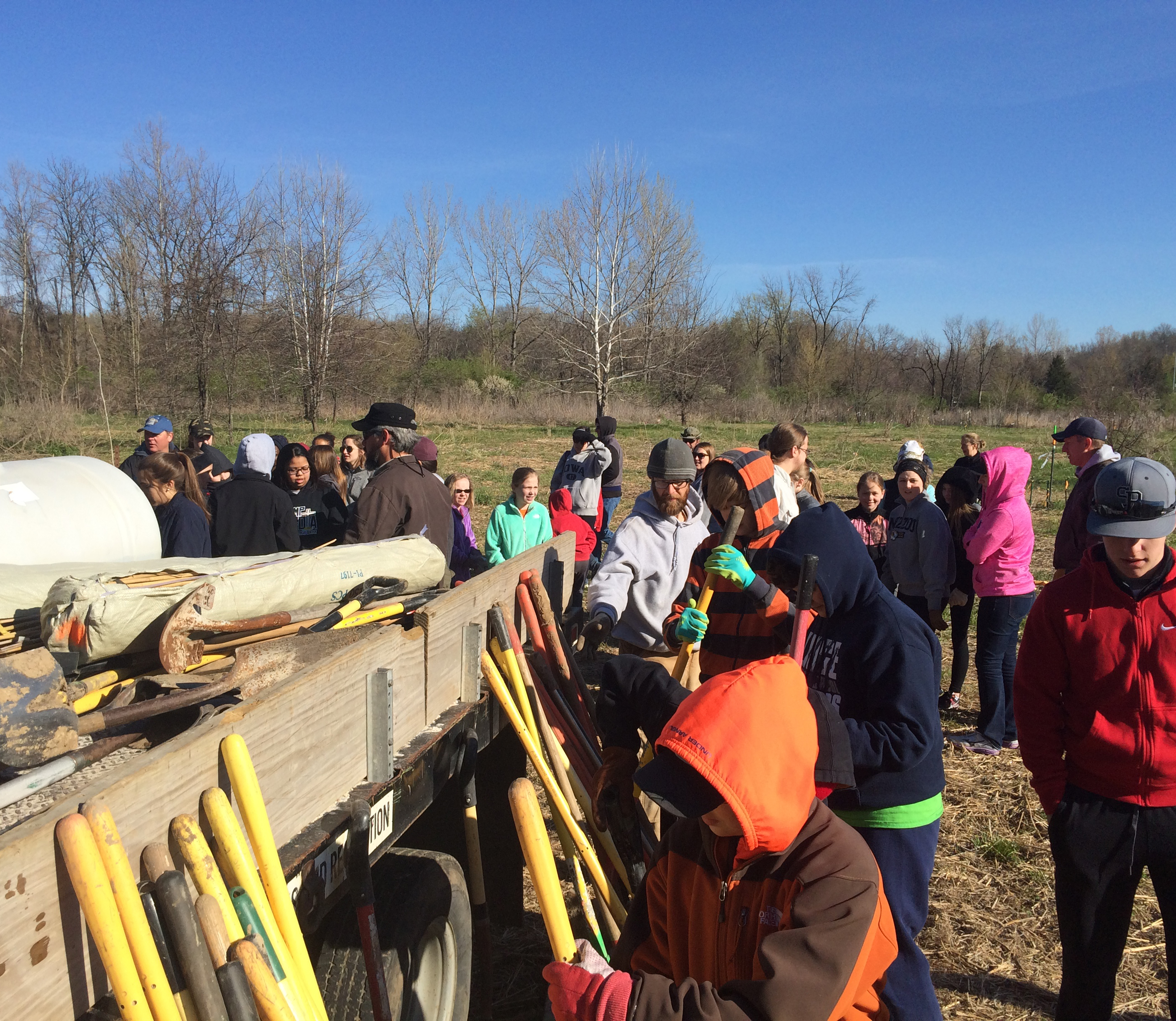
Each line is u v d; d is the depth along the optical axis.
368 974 2.11
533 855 2.12
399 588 3.04
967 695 6.95
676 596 4.00
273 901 1.69
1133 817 2.75
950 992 3.61
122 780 1.44
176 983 1.45
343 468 7.93
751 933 1.58
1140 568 2.68
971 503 6.42
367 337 36.78
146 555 3.12
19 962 1.26
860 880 1.53
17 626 2.30
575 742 3.09
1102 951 2.87
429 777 2.53
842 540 2.58
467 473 20.12
